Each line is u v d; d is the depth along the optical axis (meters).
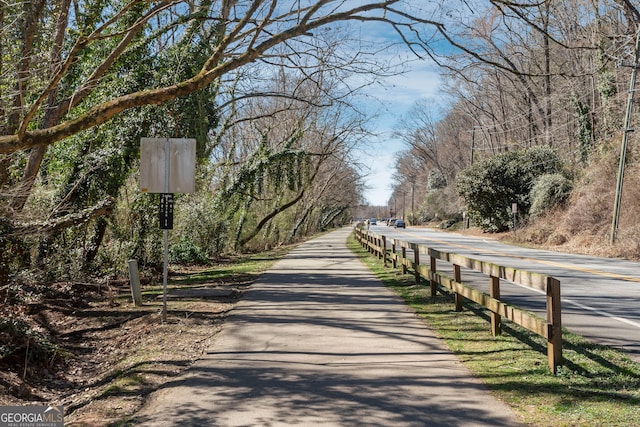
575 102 43.00
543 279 6.33
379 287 14.09
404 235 54.91
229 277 17.69
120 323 10.53
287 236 46.91
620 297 12.41
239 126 37.97
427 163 113.19
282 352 7.41
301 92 22.27
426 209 105.88
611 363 6.56
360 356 7.13
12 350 7.38
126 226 17.33
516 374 6.18
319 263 22.70
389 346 7.66
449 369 6.45
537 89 53.56
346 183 64.38
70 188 14.91
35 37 11.45
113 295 14.09
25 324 8.25
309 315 10.17
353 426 4.71
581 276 16.73
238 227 32.44
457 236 52.66
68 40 13.47
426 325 9.08
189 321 9.96
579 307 11.01
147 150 9.89
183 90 7.73
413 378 6.09
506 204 50.19
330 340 8.09
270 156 28.44
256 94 18.23
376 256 25.44
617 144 34.78
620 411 4.92
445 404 5.23
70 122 7.20
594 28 28.59
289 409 5.17
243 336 8.47
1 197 9.50
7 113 10.25
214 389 5.85
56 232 12.75
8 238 10.07
